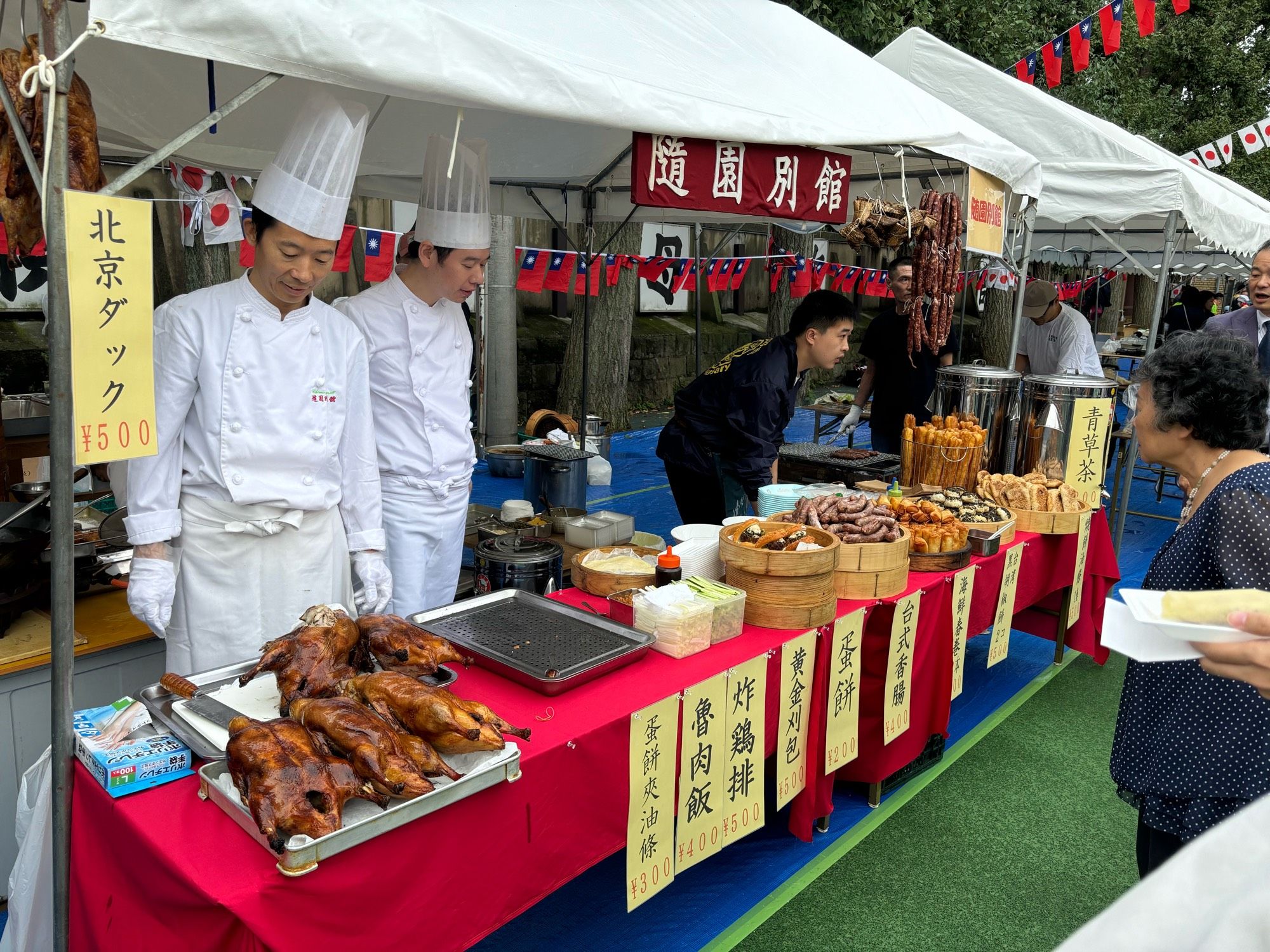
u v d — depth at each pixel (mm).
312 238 2080
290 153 2043
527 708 1955
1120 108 13391
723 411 4164
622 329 9602
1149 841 1967
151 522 2139
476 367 8484
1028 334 6133
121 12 1434
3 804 2439
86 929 1648
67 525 1550
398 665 1848
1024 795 3336
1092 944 386
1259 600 1037
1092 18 5266
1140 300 20453
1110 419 4289
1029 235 4590
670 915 2609
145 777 1573
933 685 3176
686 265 7102
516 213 5117
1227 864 391
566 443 6473
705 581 2527
